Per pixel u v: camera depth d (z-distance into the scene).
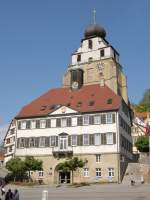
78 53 116.50
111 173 76.56
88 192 54.44
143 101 149.38
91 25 118.81
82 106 84.62
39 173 81.94
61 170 79.25
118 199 44.50
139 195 48.16
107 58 110.50
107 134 79.06
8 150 127.88
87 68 112.75
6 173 79.12
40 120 85.69
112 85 107.06
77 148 80.62
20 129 86.81
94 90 91.31
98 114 81.12
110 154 77.62
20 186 70.31
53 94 94.50
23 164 77.75
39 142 84.19
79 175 78.88
